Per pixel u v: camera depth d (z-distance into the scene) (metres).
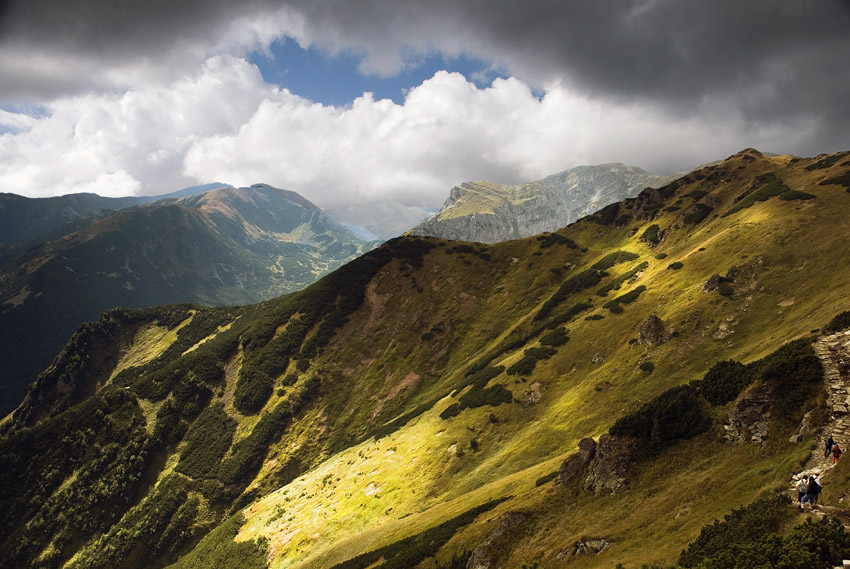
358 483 100.81
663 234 162.12
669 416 46.06
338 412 162.75
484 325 174.88
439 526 60.66
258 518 111.31
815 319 60.47
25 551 131.88
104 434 162.12
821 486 26.98
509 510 49.44
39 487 147.62
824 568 20.42
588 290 146.88
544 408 93.06
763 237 98.06
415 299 197.50
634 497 41.00
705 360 76.62
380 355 180.00
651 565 28.95
